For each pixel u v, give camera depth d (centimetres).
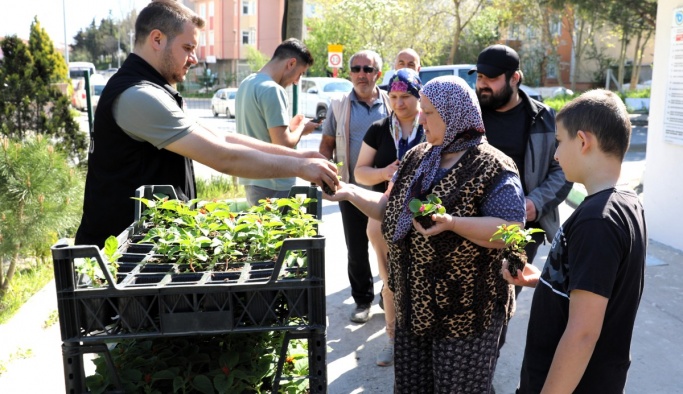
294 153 289
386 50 2886
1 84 708
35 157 518
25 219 513
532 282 222
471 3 3141
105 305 186
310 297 184
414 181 250
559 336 192
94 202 272
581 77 4191
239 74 4103
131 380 204
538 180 331
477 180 239
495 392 354
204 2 5038
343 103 454
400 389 268
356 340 423
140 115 247
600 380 188
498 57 320
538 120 331
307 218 230
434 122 244
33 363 397
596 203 183
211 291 178
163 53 272
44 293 521
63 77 754
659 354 394
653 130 626
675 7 581
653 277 527
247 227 218
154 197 262
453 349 247
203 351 219
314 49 3108
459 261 238
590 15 2164
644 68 3994
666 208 613
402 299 253
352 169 454
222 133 289
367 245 441
